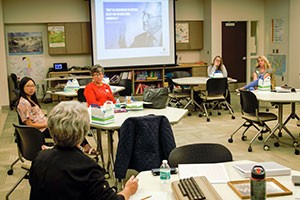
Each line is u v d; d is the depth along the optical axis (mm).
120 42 9945
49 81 9523
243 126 6098
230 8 10750
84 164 1842
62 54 10070
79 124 1867
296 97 5340
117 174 3566
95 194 1811
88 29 10016
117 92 6910
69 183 1791
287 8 9953
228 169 2441
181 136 6250
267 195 1996
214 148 2773
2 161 5113
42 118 4383
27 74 9898
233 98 9914
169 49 10375
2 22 9156
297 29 9555
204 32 11047
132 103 4680
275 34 10555
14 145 5926
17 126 3553
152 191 2166
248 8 10922
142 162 3551
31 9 9672
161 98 4703
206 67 10758
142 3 10000
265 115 5602
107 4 9727
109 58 9922
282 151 5297
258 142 5766
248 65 11164
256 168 1988
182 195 1978
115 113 4469
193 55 11227
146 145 3553
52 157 1861
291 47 9812
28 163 3682
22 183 4309
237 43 11016
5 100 9258
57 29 9805
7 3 9523
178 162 2707
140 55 10156
